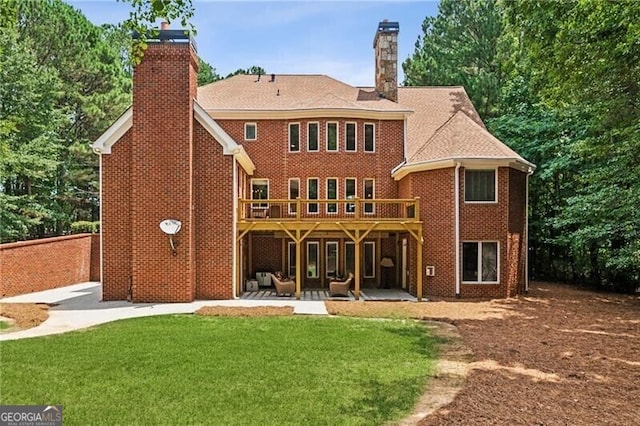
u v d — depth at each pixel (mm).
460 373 8266
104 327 12000
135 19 6305
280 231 19672
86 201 32969
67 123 30453
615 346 10352
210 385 7480
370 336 11016
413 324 12602
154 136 16891
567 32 13109
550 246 26234
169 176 16844
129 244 17312
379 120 22531
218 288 17359
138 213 16781
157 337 10766
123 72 36156
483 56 33125
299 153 22328
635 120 13344
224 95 23406
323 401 6828
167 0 6148
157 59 16969
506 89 27391
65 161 30578
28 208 27656
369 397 7012
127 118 17359
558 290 21312
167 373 8078
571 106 18203
